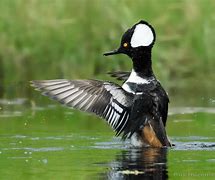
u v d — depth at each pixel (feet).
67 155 34.99
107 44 60.49
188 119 46.34
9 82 58.70
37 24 60.85
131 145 37.19
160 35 61.00
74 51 60.13
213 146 37.22
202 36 60.85
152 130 36.58
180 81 59.36
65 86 35.81
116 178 29.35
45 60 59.82
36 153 35.55
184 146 37.11
